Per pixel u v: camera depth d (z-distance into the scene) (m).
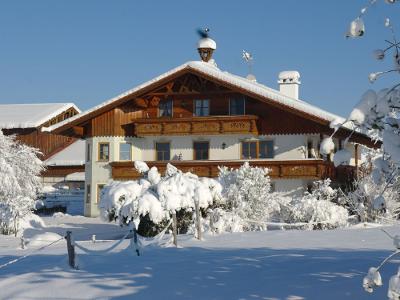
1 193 30.44
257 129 37.78
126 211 18.45
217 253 12.88
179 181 19.88
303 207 23.80
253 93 36.78
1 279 10.16
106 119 40.22
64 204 49.19
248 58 48.88
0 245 21.84
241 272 9.99
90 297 8.60
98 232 29.17
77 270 10.89
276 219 24.95
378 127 4.96
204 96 39.22
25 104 65.94
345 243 14.73
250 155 38.16
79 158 58.16
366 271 9.62
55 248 17.67
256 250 13.34
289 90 45.75
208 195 20.33
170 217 19.45
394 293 4.67
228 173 25.47
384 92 4.88
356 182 27.92
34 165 38.16
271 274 9.67
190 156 39.16
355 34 4.66
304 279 9.09
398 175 5.18
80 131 41.41
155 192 19.47
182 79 38.88
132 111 40.41
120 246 16.58
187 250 13.70
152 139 39.84
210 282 9.20
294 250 13.13
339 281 8.82
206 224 20.17
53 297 8.73
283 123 37.56
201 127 37.81
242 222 22.67
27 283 9.73
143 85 38.56
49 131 40.53
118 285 9.25
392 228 19.59
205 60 44.50
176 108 39.69
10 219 28.53
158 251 13.61
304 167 35.62
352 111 4.89
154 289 8.87
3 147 36.91
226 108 38.81
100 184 40.09
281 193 36.53
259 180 24.45
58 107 63.19
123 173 38.88
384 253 12.23
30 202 30.31
